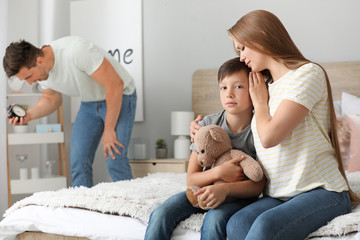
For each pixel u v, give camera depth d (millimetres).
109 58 2895
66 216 1668
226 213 1371
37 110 3070
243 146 1567
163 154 3451
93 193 1732
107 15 3746
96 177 3805
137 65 3670
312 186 1363
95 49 2730
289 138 1409
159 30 3635
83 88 2803
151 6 3654
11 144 3420
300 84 1397
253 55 1491
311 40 3209
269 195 1460
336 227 1267
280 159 1414
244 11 3375
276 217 1224
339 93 3064
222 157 1521
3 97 2986
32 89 3449
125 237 1545
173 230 1438
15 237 1792
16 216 1751
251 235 1201
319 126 1441
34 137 3252
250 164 1437
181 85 3576
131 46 3688
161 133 3633
